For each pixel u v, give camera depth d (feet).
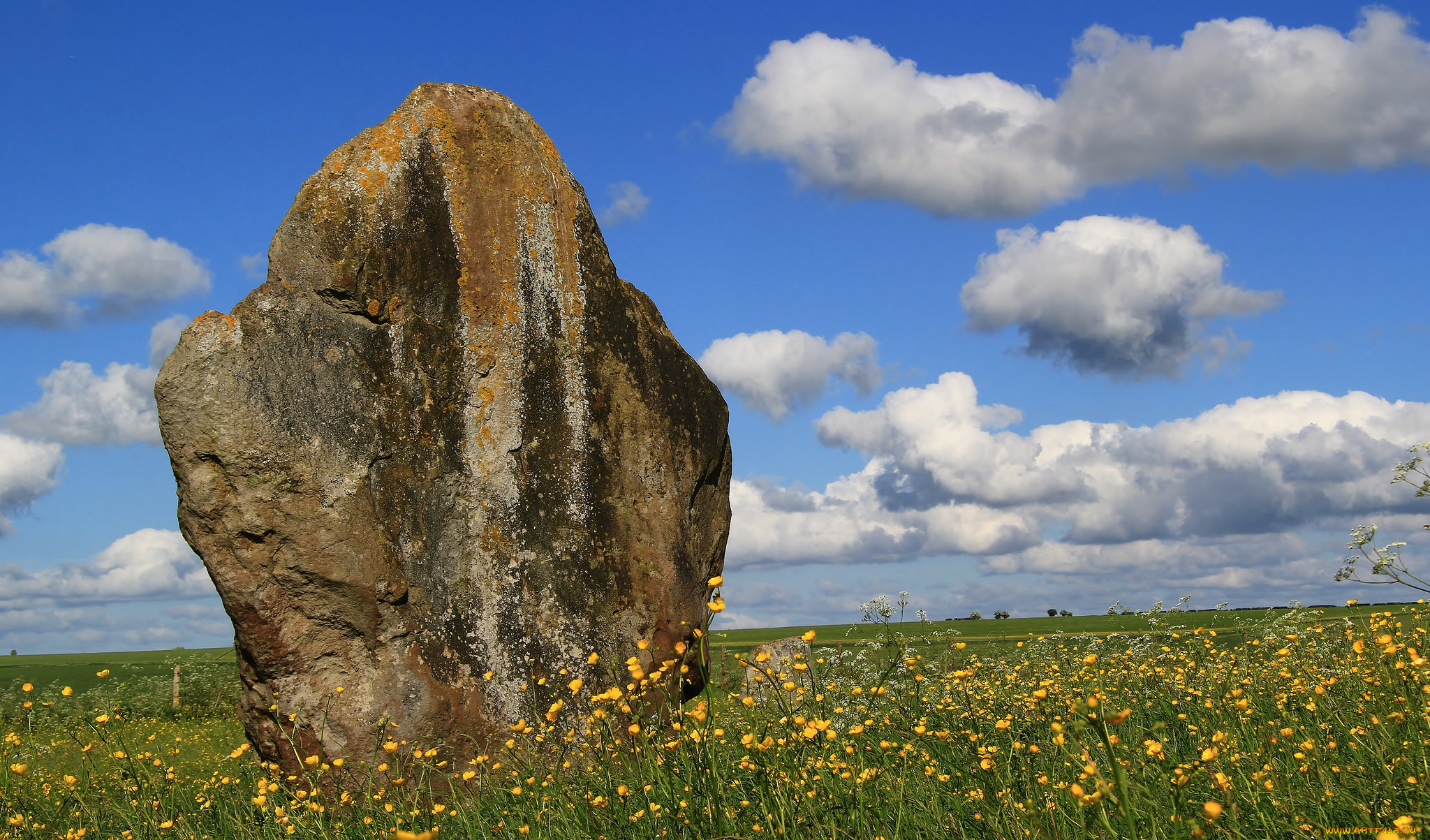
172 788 19.12
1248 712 14.28
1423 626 17.21
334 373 20.95
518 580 22.27
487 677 21.40
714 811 11.24
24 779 18.67
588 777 15.26
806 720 12.29
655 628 23.63
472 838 13.98
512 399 23.16
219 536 19.57
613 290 25.38
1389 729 12.30
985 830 11.61
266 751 20.06
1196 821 10.06
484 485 22.36
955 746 14.78
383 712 20.12
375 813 16.26
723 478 26.68
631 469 24.34
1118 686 17.56
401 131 23.00
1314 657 19.44
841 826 11.32
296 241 21.24
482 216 23.58
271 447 19.85
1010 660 23.02
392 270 22.02
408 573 21.02
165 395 19.42
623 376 24.81
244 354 20.02
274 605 19.75
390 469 21.24
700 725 12.65
